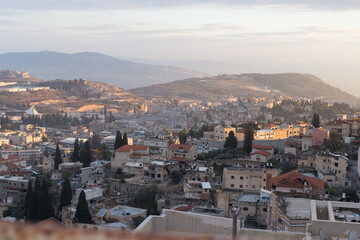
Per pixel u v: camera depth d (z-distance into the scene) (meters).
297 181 121.56
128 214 137.38
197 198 143.75
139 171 185.75
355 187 133.88
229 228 34.19
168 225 35.00
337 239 34.62
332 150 181.88
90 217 135.38
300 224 72.56
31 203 159.00
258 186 146.38
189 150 197.50
